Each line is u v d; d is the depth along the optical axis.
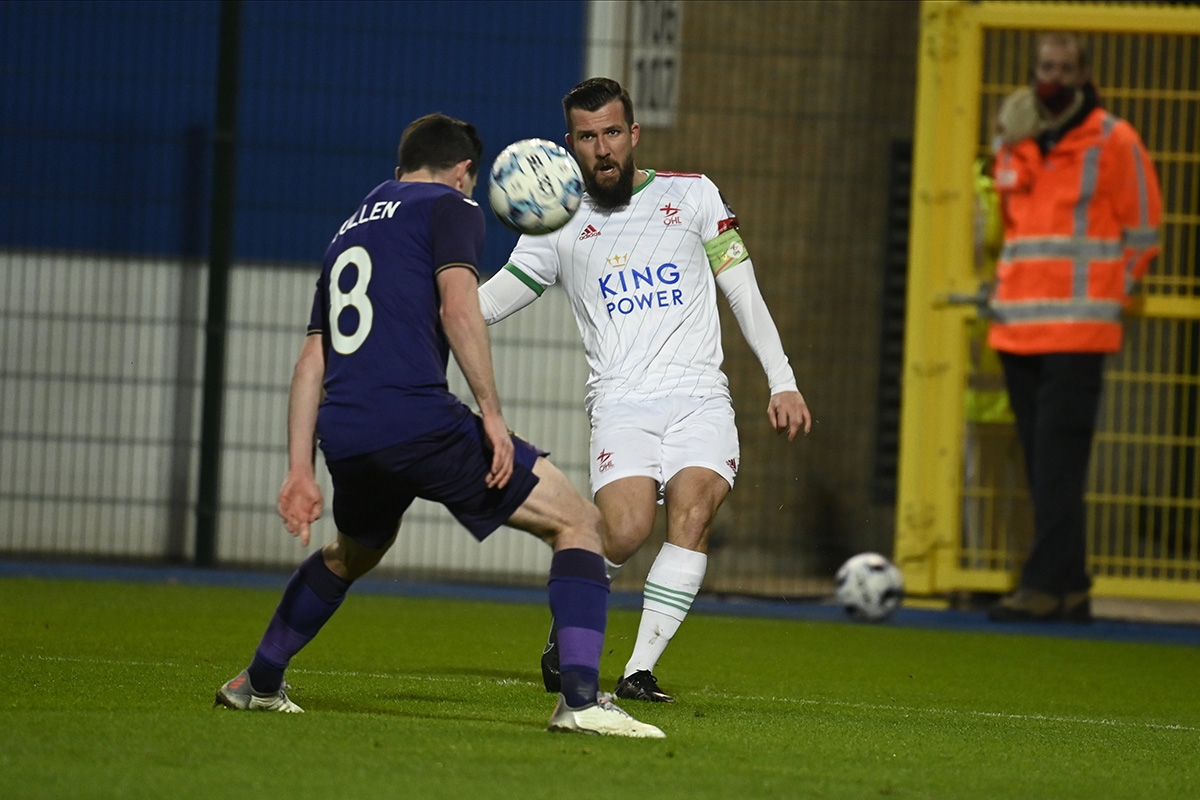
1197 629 31.27
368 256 12.71
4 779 9.52
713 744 12.73
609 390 17.02
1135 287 31.70
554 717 12.75
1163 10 31.52
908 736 14.33
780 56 34.06
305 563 13.38
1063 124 29.48
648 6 33.81
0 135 34.28
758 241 34.28
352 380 12.54
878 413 34.72
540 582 34.53
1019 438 30.84
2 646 19.31
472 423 12.62
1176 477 32.75
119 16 34.22
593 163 17.14
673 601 16.42
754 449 34.59
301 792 9.53
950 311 32.38
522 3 33.75
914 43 34.34
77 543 34.78
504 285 17.66
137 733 11.54
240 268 34.34
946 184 32.44
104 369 34.53
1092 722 16.91
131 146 34.28
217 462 34.06
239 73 33.75
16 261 34.50
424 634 24.03
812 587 34.56
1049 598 30.44
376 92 33.91
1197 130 31.91
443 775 10.34
